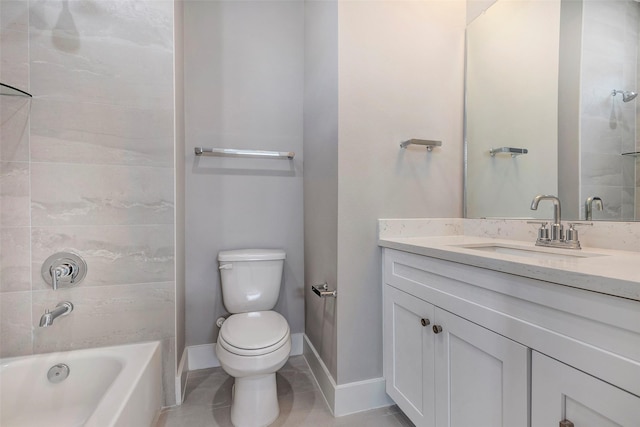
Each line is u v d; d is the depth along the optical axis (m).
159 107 1.44
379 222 1.41
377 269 1.42
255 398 1.31
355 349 1.38
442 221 1.54
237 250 1.83
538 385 0.70
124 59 1.40
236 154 1.86
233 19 1.89
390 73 1.44
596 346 0.58
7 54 1.27
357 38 1.38
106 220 1.38
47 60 1.31
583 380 0.60
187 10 1.81
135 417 1.06
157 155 1.44
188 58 1.81
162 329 1.45
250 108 1.92
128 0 1.41
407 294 1.22
